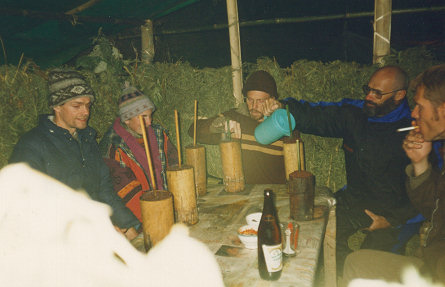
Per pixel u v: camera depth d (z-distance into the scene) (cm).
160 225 145
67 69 212
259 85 258
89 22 360
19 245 152
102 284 120
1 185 188
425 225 230
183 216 170
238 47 324
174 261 134
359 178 252
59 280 123
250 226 157
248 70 333
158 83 316
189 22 729
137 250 145
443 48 384
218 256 138
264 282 119
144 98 251
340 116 254
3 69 243
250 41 734
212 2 708
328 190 219
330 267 209
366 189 249
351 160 257
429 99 150
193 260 135
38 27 347
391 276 174
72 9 332
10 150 242
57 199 195
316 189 222
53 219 178
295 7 715
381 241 247
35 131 207
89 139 230
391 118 234
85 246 147
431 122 153
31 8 307
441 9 308
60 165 206
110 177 236
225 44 715
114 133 251
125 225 214
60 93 204
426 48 301
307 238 152
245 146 282
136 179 240
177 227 166
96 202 207
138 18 400
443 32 645
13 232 164
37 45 394
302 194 168
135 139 251
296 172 177
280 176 284
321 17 353
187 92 329
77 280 123
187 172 169
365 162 244
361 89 299
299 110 260
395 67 228
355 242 289
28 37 368
